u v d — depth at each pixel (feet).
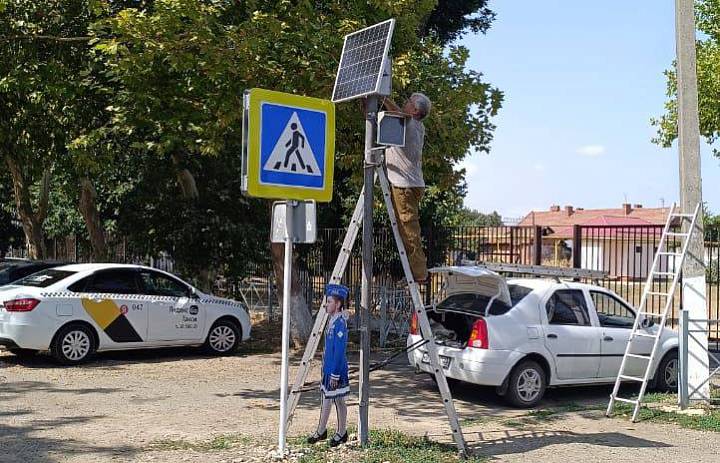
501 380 34.58
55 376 40.27
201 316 48.55
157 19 37.60
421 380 42.34
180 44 38.17
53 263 53.16
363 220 25.96
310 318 54.03
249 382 40.16
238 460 24.39
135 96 42.39
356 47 26.55
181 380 40.27
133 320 45.57
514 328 35.22
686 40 36.68
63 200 90.63
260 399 35.68
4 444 26.37
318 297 67.36
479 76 47.75
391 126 24.91
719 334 51.90
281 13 42.55
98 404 33.60
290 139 24.75
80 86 45.93
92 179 68.90
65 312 43.19
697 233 36.27
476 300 36.83
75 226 91.76
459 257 56.24
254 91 24.11
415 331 38.06
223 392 37.22
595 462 25.76
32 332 42.14
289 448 25.68
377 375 43.75
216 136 42.14
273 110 24.45
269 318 68.69
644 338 39.06
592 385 40.68
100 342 44.57
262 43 39.06
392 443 26.55
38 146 54.29
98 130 46.24
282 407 24.86
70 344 43.57
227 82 40.47
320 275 67.56
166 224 63.52
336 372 25.66
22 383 38.14
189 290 48.70
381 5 44.75
